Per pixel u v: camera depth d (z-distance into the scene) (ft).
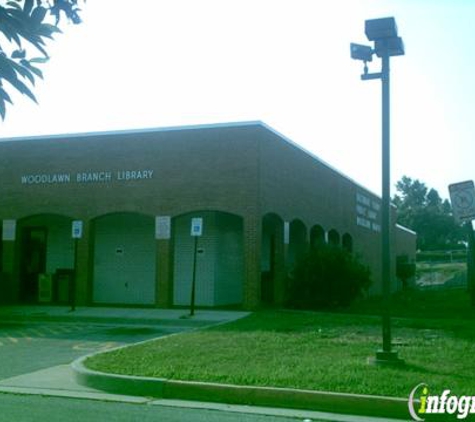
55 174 80.12
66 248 85.76
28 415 24.66
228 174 72.59
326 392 26.09
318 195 97.40
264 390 26.84
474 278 63.82
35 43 8.48
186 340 42.93
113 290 83.15
